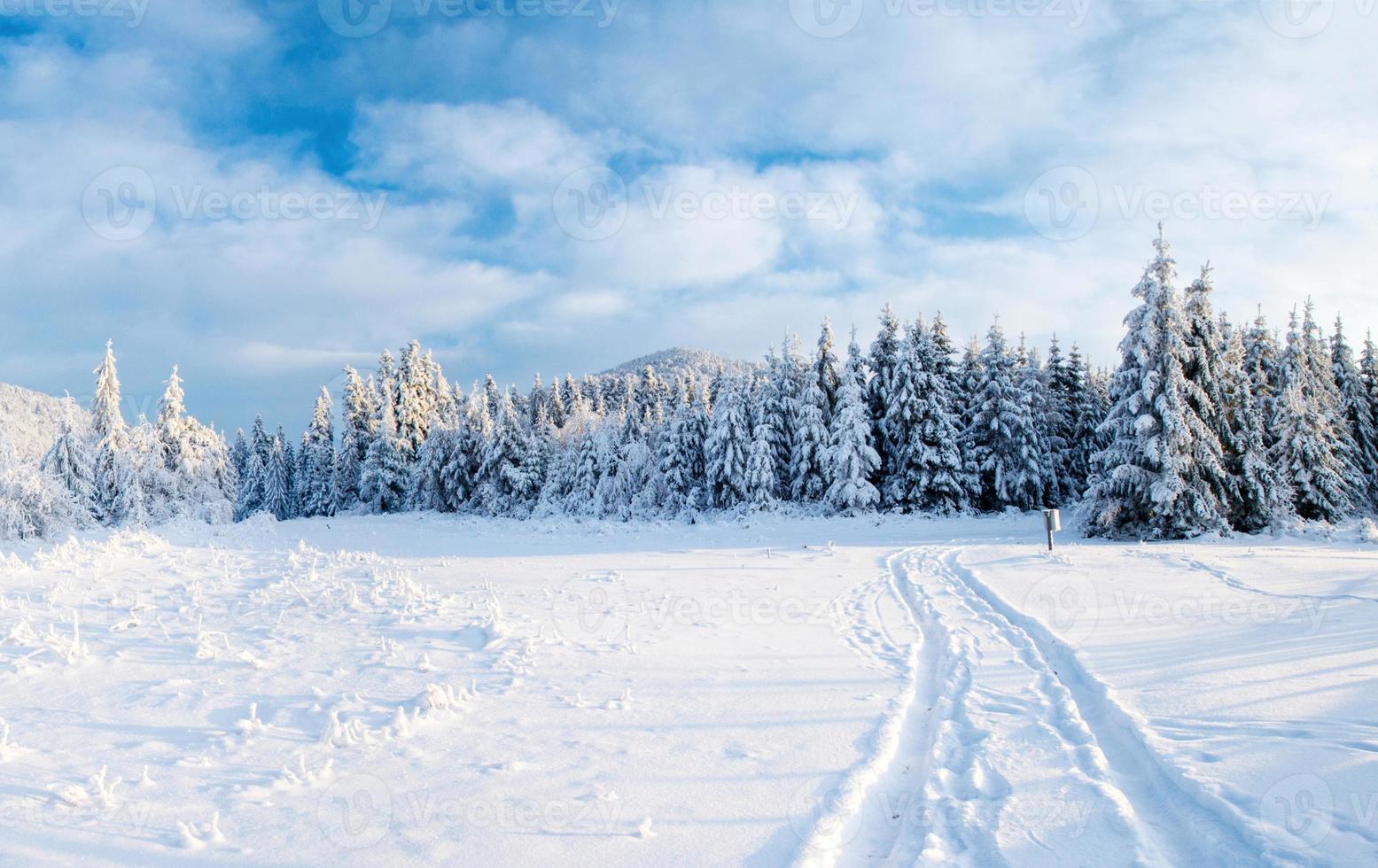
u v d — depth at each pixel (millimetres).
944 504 37188
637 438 46219
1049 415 41719
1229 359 27766
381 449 56688
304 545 13703
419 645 7910
